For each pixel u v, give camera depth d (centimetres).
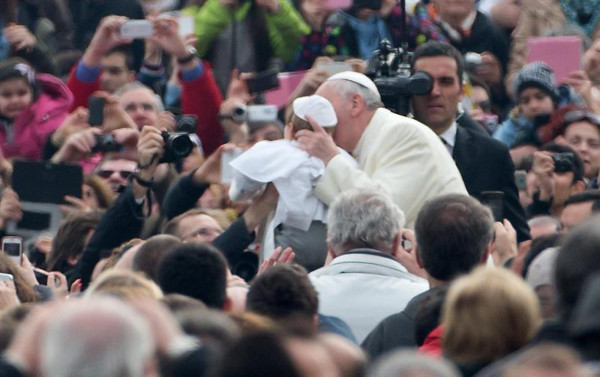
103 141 3500
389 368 1505
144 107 3722
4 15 4362
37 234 3384
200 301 2197
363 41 4097
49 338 1560
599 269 1798
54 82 3866
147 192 3119
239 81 3819
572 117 3509
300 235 2742
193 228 2930
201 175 3100
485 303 1908
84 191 3438
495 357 1900
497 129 3722
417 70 3038
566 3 4203
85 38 4669
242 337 1516
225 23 4131
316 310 2162
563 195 3262
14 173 3384
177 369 1762
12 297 2558
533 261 2256
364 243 2448
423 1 4406
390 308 2405
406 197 2775
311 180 2747
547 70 3634
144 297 2012
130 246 2809
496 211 2925
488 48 4200
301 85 3384
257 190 2780
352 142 2841
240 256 2827
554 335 1817
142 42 4334
